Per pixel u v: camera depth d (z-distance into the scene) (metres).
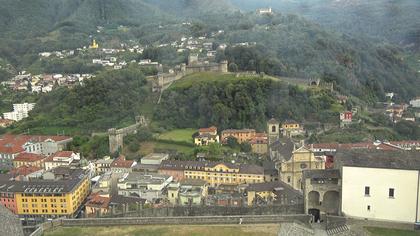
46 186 167.25
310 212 83.56
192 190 158.75
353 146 197.62
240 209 86.19
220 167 183.50
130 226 83.00
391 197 76.81
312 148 182.75
